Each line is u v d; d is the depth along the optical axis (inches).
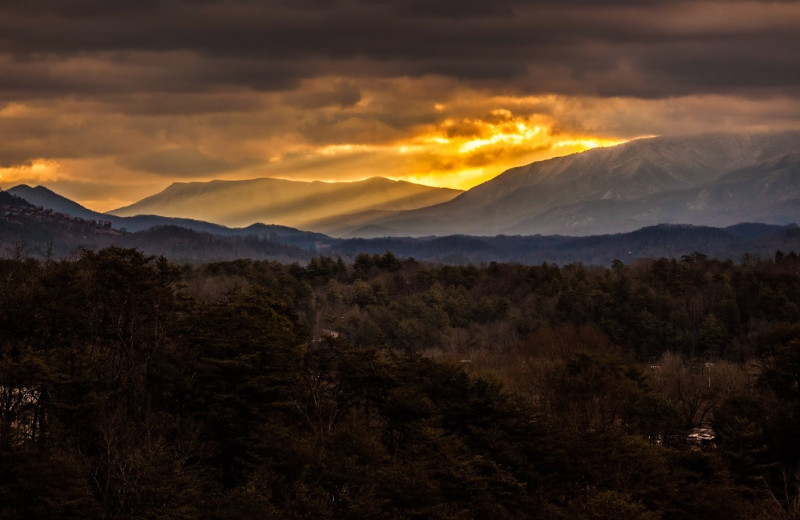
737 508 2979.8
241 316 3363.7
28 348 2824.8
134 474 2378.2
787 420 3700.8
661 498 2999.5
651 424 3971.5
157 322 3282.5
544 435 3253.0
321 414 3334.2
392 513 2534.5
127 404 2979.8
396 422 3292.3
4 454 2330.2
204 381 3122.5
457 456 2901.1
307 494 2539.4
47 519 2240.4
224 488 2827.3
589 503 2716.5
